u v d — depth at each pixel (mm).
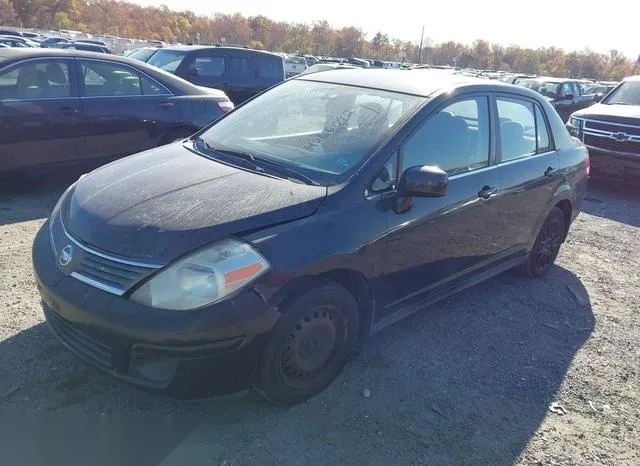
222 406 2957
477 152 3998
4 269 4281
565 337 4109
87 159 6531
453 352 3721
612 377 3635
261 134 3781
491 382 3422
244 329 2578
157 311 2500
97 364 2676
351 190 3092
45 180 7000
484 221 4031
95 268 2689
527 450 2867
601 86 29031
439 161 3637
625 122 8695
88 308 2594
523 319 4324
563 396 3367
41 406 2832
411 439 2852
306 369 2953
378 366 3461
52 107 6148
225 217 2738
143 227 2699
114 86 6703
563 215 5238
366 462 2666
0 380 2986
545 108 4895
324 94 3979
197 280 2537
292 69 34750
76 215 2984
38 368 3102
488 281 5039
